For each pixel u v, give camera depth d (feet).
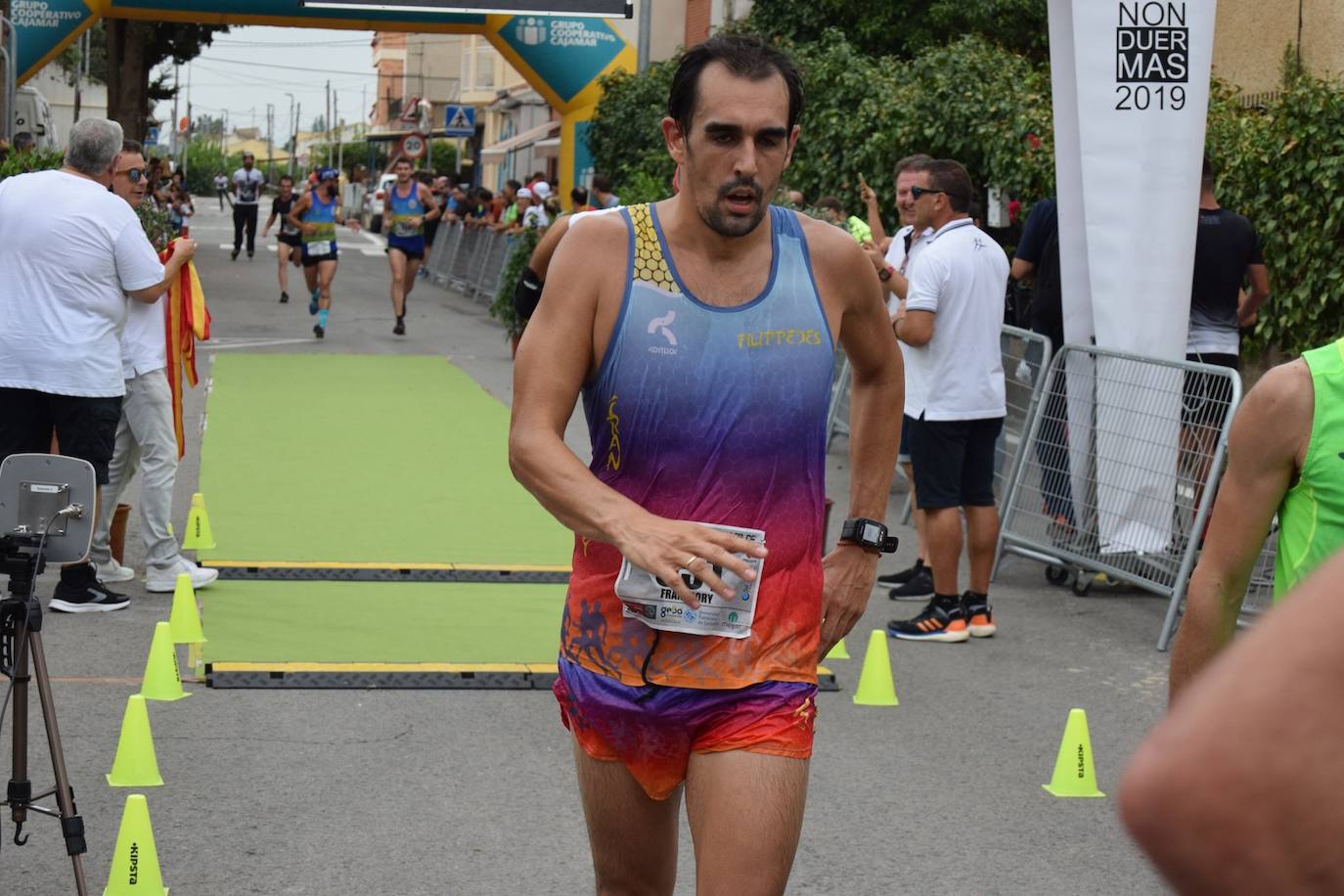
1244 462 9.70
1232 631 9.97
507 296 59.93
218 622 22.80
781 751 9.52
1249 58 45.73
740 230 9.39
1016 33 67.31
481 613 24.06
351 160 318.86
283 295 76.64
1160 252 26.21
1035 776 17.76
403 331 64.85
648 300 9.60
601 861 10.43
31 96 77.71
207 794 16.28
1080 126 26.45
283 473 34.81
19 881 14.01
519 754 17.80
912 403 23.21
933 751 18.53
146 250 22.04
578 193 65.05
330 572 26.05
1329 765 3.02
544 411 9.59
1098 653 23.20
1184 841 3.12
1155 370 25.13
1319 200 33.37
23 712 12.56
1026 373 28.04
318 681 20.12
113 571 25.04
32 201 21.57
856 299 10.25
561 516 9.36
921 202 22.99
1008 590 27.40
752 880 9.39
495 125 208.85
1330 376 9.40
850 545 10.80
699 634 9.52
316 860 14.73
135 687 19.76
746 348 9.62
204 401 44.57
